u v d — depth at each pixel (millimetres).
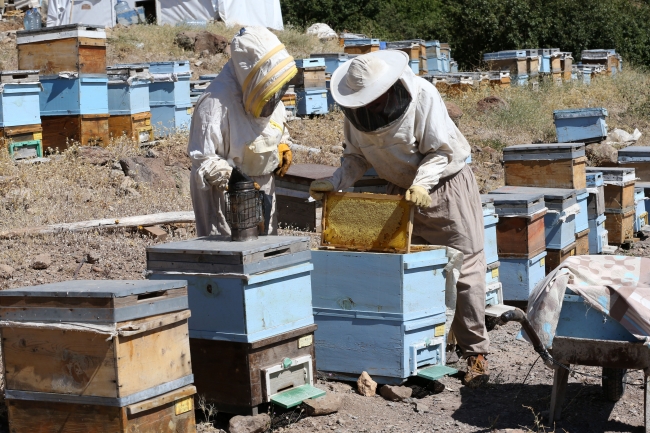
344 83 4902
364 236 5047
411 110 4926
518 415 4715
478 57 32844
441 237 5371
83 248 7453
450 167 5258
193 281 4324
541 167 8445
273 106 5027
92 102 10820
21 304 3787
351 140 5434
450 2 38594
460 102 17656
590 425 4539
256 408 4297
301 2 37375
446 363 5602
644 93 21281
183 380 3930
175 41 21500
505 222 6891
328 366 5188
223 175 4820
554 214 7590
